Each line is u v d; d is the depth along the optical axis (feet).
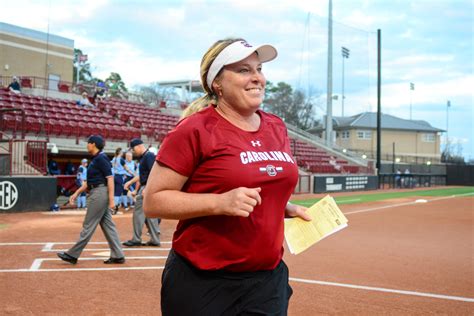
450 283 22.45
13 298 18.71
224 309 8.21
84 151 75.10
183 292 8.27
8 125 66.80
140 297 19.24
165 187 7.94
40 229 39.04
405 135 227.81
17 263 25.38
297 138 139.23
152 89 236.84
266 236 8.16
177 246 8.38
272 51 8.41
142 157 30.58
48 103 85.76
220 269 8.14
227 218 7.95
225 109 8.55
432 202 79.15
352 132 217.15
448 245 34.12
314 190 98.99
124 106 105.40
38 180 52.49
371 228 43.73
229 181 7.89
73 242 32.91
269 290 8.41
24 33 134.00
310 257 28.78
